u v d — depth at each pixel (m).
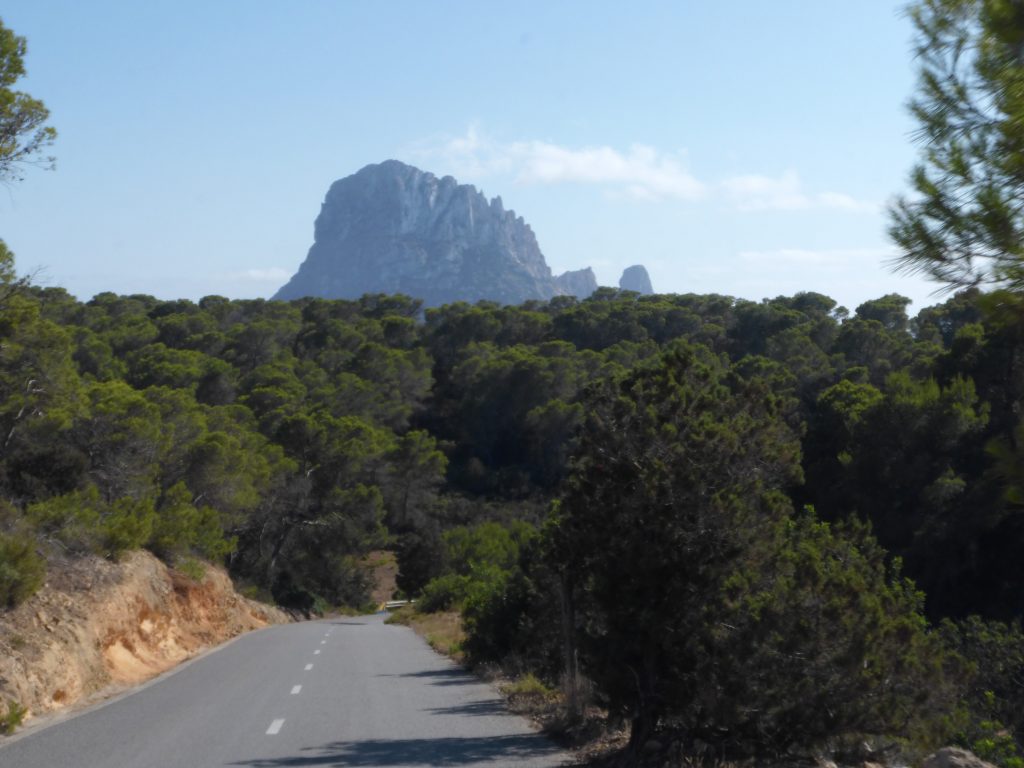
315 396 72.00
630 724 12.31
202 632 32.62
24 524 23.53
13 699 15.12
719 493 10.51
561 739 12.58
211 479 43.94
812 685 9.65
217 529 43.38
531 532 22.81
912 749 10.35
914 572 28.47
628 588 10.75
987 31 5.25
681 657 10.48
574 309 92.75
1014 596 27.70
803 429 12.16
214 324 88.81
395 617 51.84
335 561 66.00
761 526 10.74
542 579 19.14
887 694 9.84
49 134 19.58
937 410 29.20
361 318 103.94
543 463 70.06
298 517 61.22
